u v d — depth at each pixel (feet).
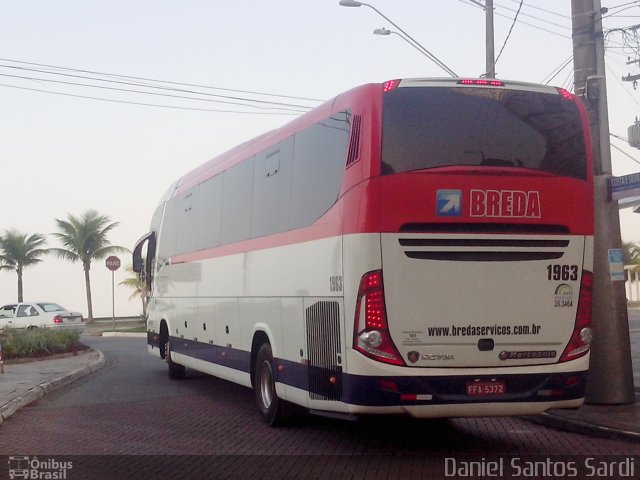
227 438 37.09
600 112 42.22
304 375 35.12
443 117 31.27
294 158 37.17
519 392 31.24
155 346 65.21
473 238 30.96
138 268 69.41
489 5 68.80
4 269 190.70
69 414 44.86
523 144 31.81
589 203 32.55
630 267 167.43
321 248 33.47
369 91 31.19
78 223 184.14
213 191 49.47
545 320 31.71
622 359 41.50
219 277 47.57
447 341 30.68
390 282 30.30
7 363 72.90
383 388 30.14
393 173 30.53
